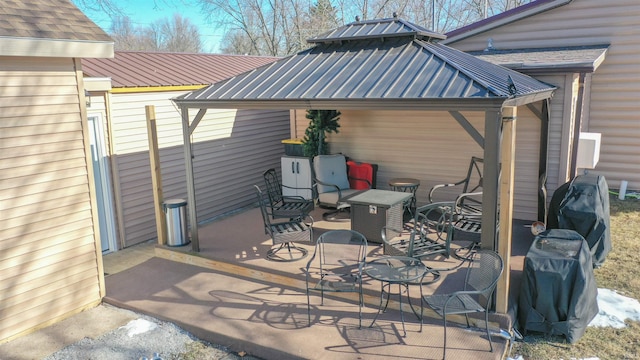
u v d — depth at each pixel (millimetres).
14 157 4738
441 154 8078
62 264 5258
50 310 5180
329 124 8805
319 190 7910
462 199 7434
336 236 7004
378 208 6496
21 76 4742
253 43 26156
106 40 5289
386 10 25219
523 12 9266
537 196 7344
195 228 6582
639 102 9031
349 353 4270
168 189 8516
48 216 5082
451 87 4574
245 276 6109
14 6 4992
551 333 4625
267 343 4496
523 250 6270
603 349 4438
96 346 4758
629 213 8359
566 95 6797
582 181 6527
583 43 9109
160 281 6094
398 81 5023
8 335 4828
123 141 7691
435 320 4812
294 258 6164
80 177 5363
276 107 5504
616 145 9430
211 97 5988
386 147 8547
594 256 6156
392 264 5262
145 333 4988
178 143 8625
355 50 6328
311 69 6062
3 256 4727
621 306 5160
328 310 5117
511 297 4906
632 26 8727
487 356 4125
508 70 6320
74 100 5223
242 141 9977
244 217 8414
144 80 8195
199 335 4895
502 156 4348
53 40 4789
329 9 25547
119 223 7699
